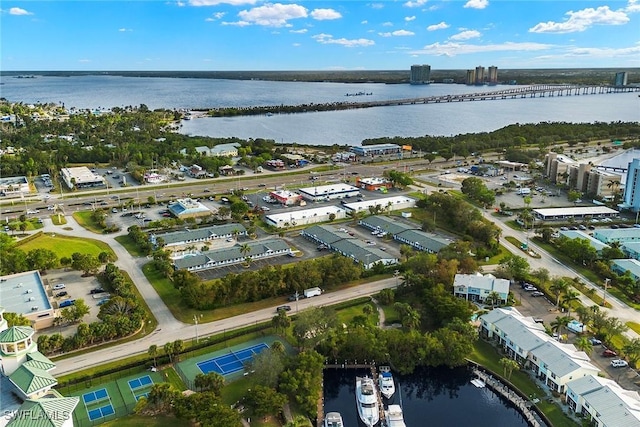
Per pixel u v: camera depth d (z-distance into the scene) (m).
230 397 127.56
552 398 129.88
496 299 177.50
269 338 156.62
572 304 178.38
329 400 136.75
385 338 147.38
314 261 196.25
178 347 142.12
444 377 145.38
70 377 133.88
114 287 183.25
